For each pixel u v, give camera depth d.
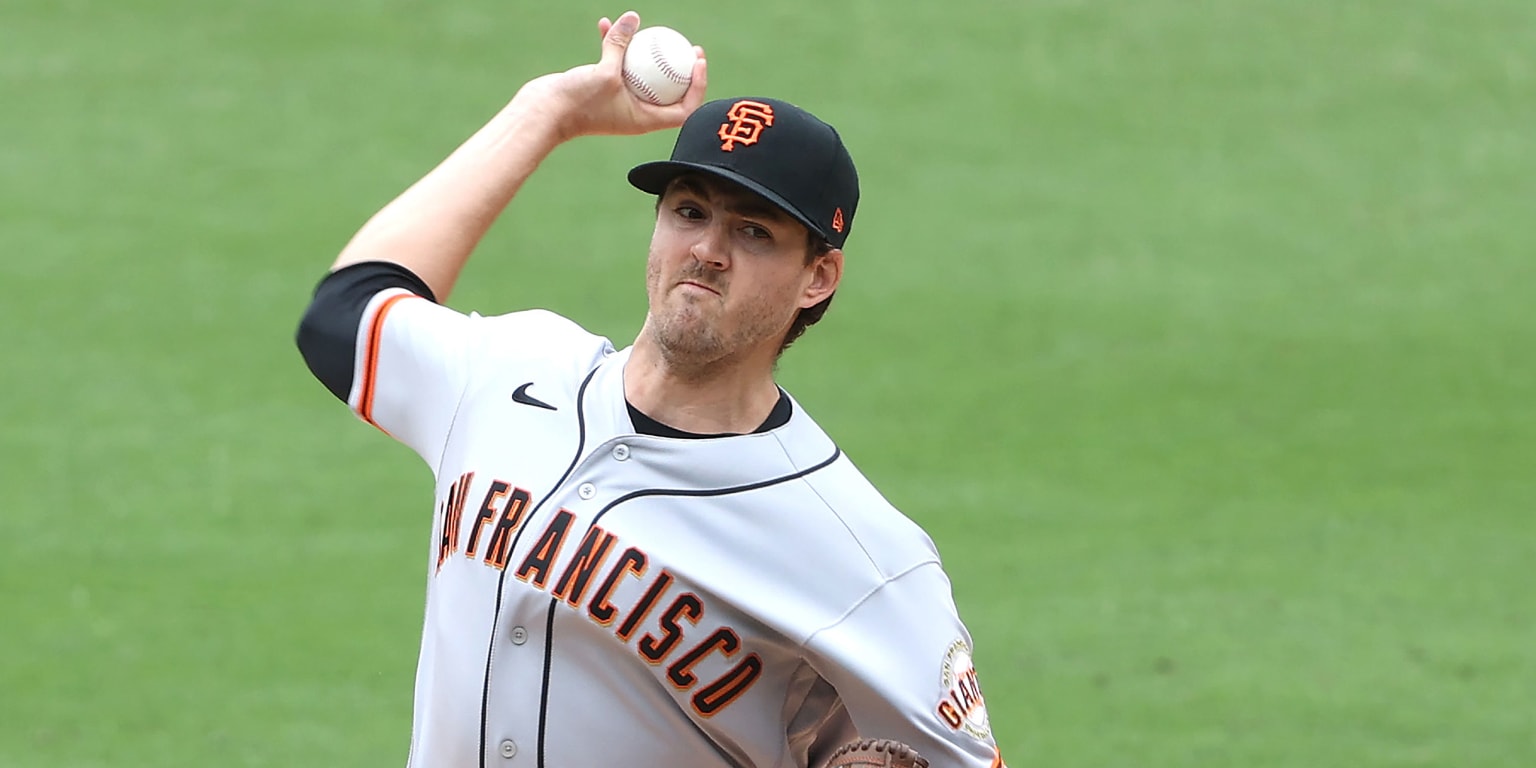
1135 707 27.39
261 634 29.61
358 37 61.31
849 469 11.38
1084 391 41.56
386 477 36.56
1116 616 30.83
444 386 12.02
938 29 63.41
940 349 43.69
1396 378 42.50
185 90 57.41
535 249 48.41
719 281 10.82
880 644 10.86
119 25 61.50
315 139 54.81
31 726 25.98
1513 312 46.53
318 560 32.69
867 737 10.99
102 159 52.91
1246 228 51.72
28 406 39.06
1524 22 65.06
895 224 51.19
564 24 62.69
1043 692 27.88
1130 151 56.44
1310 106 59.56
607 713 10.91
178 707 26.86
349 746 25.66
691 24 62.94
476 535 11.29
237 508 34.84
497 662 11.05
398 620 30.31
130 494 35.22
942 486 36.41
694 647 10.78
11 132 54.22
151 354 41.91
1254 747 25.97
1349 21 64.88
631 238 49.38
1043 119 58.16
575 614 10.83
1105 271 48.72
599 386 11.49
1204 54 62.50
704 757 11.00
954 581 32.09
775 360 11.50
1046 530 34.50
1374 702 27.61
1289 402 41.16
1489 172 55.59
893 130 56.97
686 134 11.07
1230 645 29.73
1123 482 36.88
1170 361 43.34
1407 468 37.75
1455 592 31.98
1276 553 33.62
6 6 62.31
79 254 47.09
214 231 48.88
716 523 10.88
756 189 10.62
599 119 13.23
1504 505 35.88
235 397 40.03
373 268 12.68
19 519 33.88
